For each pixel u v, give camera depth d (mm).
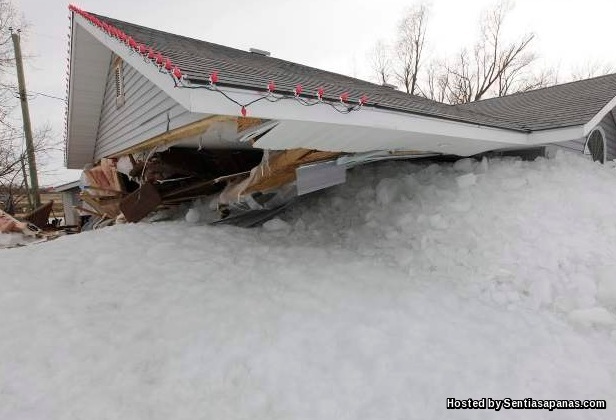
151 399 2594
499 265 4320
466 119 4730
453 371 2869
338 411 2500
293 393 2631
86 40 7766
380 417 2471
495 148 6152
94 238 5410
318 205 6539
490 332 3355
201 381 2752
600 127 8766
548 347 3188
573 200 5160
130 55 4543
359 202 6250
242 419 2453
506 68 26484
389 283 4152
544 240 4516
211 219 6641
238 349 3027
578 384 2795
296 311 3525
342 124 3402
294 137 3633
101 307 3627
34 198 15391
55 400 2545
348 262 4668
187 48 5957
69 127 10531
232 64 4695
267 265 4582
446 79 29359
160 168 6258
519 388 2748
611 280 3775
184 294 3854
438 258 4625
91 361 2906
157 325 3352
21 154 16469
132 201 6180
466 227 4961
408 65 29031
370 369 2854
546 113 7273
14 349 2994
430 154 5844
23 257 4766
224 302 3688
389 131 3914
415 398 2627
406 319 3465
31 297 3717
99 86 9320
